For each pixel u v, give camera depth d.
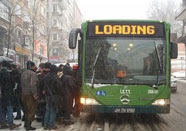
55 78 9.34
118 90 9.96
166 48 10.19
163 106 9.94
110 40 10.23
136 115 12.28
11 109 9.23
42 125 9.92
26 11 41.53
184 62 46.78
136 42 10.21
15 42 36.81
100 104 9.96
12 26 33.75
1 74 9.13
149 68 10.06
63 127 9.88
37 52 51.00
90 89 10.02
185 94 22.02
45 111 9.82
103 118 11.60
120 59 10.12
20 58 43.19
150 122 10.94
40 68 10.63
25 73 9.12
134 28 10.28
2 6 32.06
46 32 49.78
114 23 10.31
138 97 9.93
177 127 10.05
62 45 59.22
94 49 10.23
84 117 11.84
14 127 9.29
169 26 10.29
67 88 10.23
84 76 10.12
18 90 9.98
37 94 9.12
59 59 57.47
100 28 10.30
